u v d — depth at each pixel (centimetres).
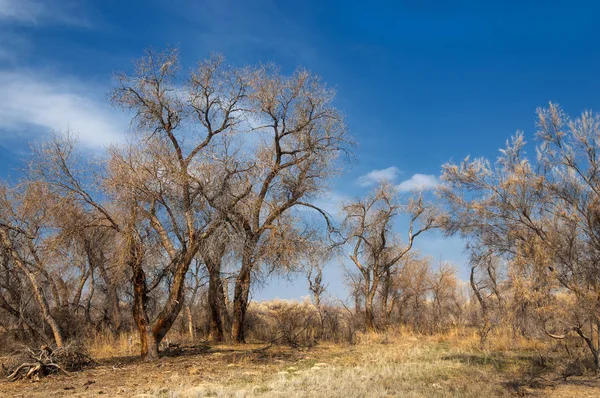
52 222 2097
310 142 2456
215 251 1991
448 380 1445
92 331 2680
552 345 1914
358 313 3572
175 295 1995
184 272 1989
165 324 1998
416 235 3412
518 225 1496
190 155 1995
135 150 1920
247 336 2994
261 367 1770
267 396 1191
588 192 1417
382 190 3388
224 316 2758
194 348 2381
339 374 1549
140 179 1870
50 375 1645
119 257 1922
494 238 1560
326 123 2491
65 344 1933
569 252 1398
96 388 1406
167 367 1773
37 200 2138
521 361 1755
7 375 1619
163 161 1892
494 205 1505
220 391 1254
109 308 3047
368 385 1324
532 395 1244
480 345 2175
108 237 2245
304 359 1998
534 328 1523
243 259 2134
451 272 3888
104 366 1827
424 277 3884
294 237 2292
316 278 3188
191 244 1944
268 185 2383
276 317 3125
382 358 1936
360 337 2914
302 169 2503
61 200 1934
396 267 3684
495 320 2219
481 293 2689
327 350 2361
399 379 1440
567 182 1425
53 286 2447
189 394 1245
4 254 2175
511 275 1485
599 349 1430
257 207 2228
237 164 2025
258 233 2258
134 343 2491
